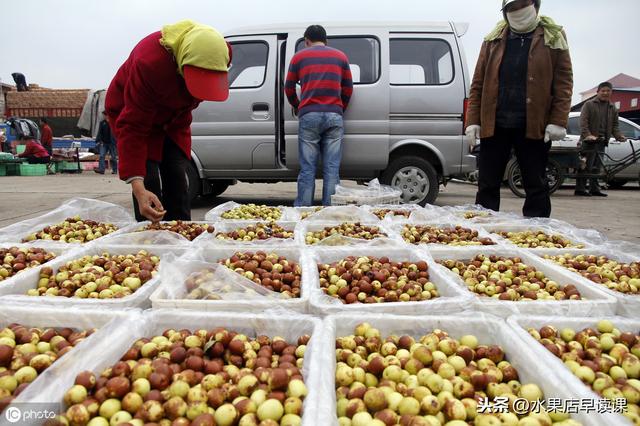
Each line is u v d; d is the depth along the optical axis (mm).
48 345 1629
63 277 2305
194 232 3289
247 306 1910
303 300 1964
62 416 1245
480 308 1964
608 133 8750
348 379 1471
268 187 10555
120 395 1339
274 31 5852
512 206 7066
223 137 5824
